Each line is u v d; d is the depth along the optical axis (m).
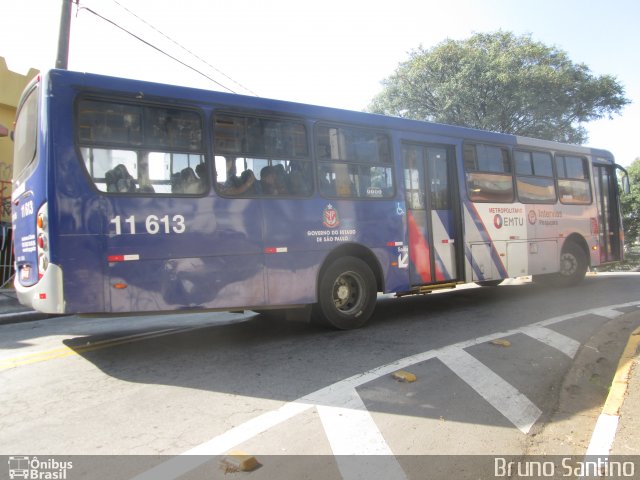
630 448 3.41
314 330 7.04
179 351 5.96
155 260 5.40
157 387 4.65
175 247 5.52
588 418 4.09
